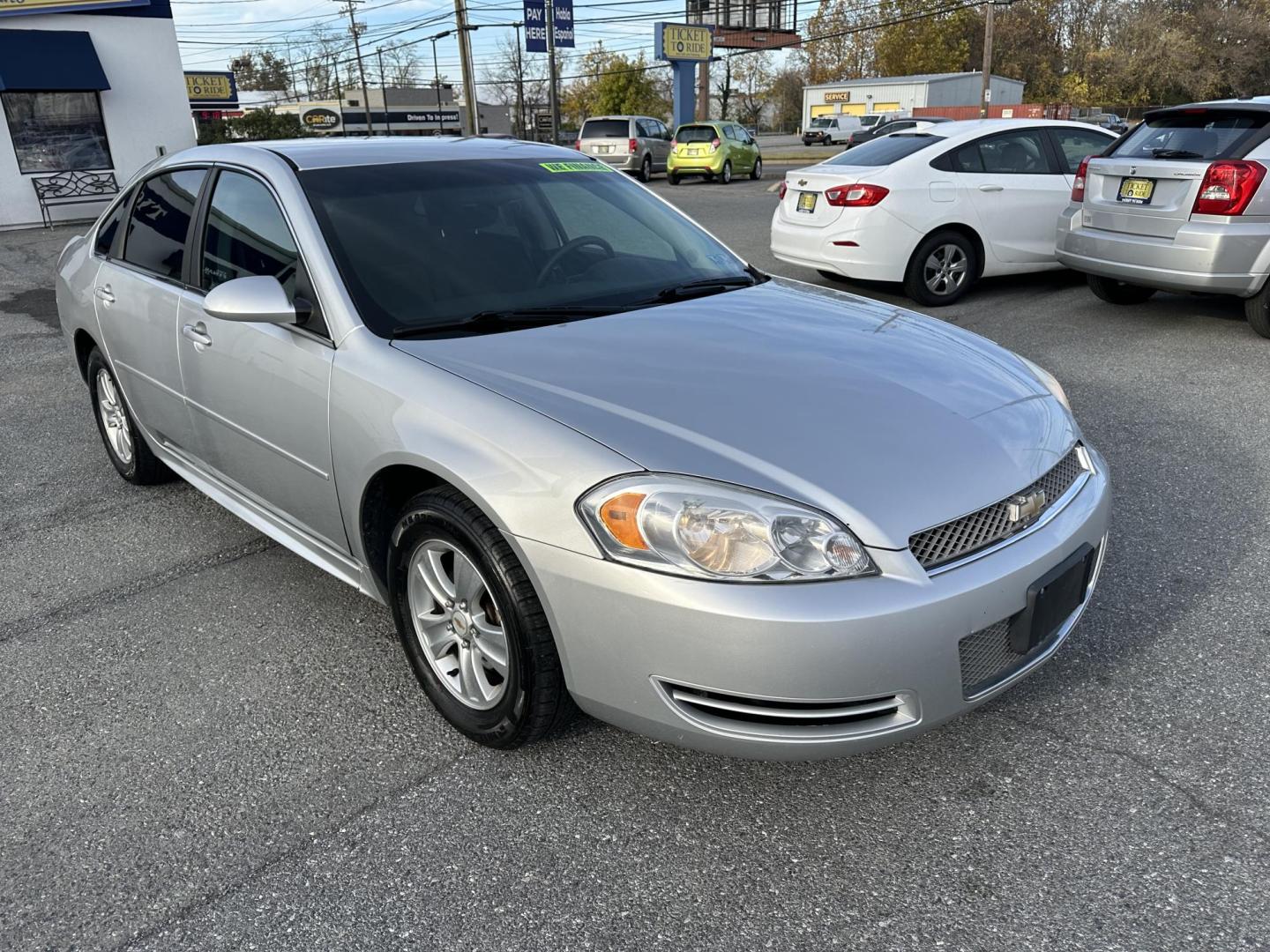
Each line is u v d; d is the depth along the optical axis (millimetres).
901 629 2016
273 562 3717
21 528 4074
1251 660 2908
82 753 2594
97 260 4160
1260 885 2074
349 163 3225
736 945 1958
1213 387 5512
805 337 2830
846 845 2225
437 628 2615
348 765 2527
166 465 4336
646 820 2312
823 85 60688
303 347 2783
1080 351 6320
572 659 2188
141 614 3330
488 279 2994
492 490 2211
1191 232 6164
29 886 2137
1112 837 2227
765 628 1966
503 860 2193
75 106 17125
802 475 2115
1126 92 64062
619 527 2062
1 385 6289
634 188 3861
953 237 7695
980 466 2273
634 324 2852
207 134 42219
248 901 2088
